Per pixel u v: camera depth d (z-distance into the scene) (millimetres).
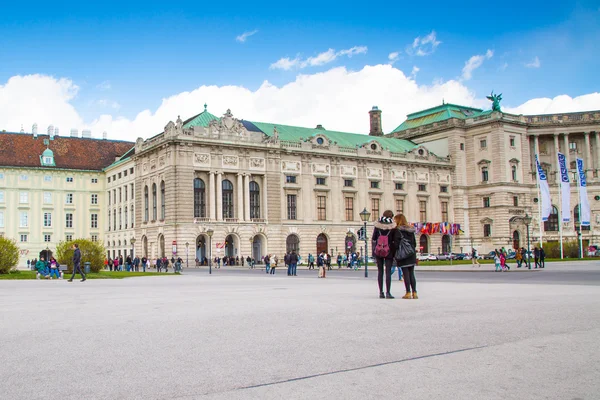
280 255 111875
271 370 10969
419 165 132000
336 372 10820
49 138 134750
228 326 15820
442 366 11203
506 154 132250
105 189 135375
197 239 109688
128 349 12758
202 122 111062
